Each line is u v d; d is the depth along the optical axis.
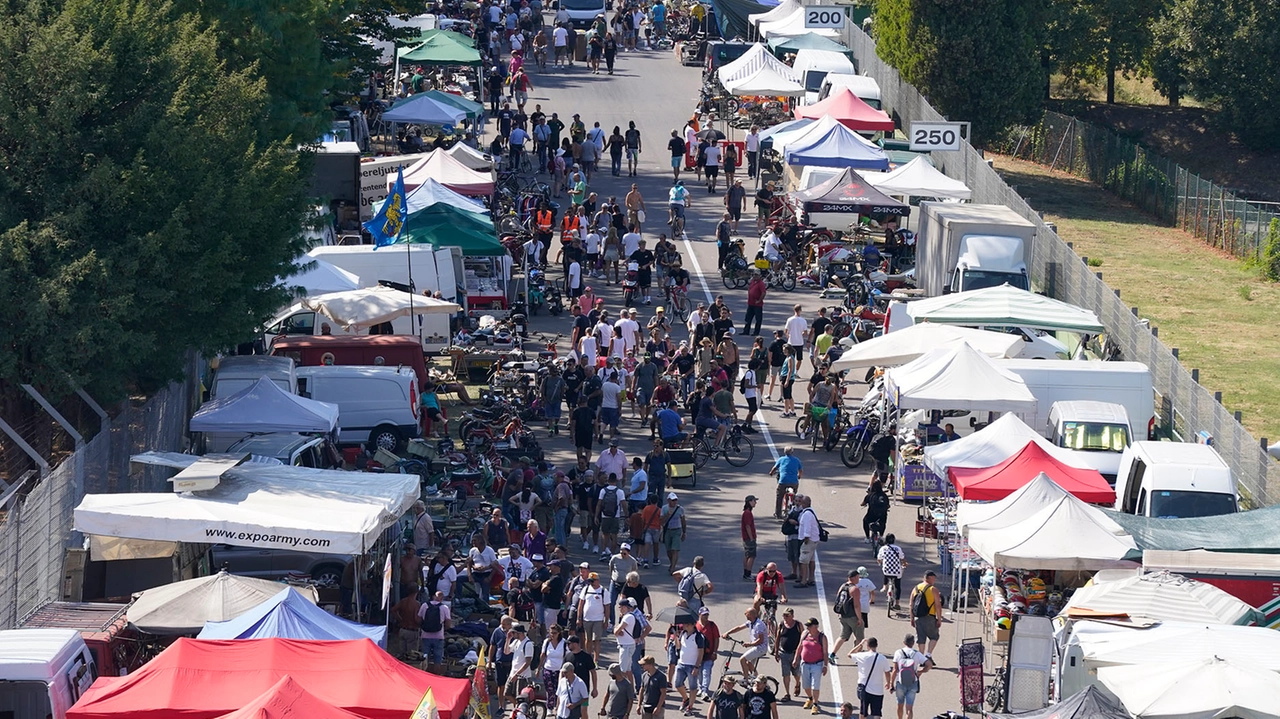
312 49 111.44
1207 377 126.88
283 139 102.31
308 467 74.19
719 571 80.25
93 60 74.25
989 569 74.88
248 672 50.41
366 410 92.25
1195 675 53.00
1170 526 72.25
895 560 75.50
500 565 73.50
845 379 111.81
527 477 82.25
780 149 152.62
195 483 65.50
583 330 112.75
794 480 87.50
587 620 68.19
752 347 117.25
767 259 132.62
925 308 106.69
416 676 51.62
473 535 77.06
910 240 137.75
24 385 69.00
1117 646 57.28
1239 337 140.00
